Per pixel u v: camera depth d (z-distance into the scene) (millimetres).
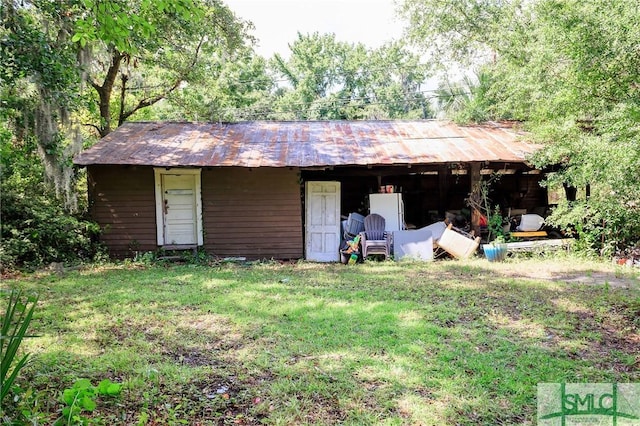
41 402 3076
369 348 4422
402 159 9773
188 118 17953
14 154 9164
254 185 10336
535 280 7562
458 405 3338
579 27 5562
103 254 9750
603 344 4680
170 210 10273
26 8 7770
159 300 6230
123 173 10062
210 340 4680
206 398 3398
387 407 3291
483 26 14117
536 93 7535
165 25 11719
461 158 9797
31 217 8922
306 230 10422
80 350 4301
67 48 8109
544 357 4254
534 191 13477
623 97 5734
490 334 4887
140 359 4098
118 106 15523
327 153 10141
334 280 7699
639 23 5121
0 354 2387
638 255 9211
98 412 3096
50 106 8492
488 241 10789
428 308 5812
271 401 3373
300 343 4547
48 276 7934
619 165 5496
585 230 9859
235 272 8508
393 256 10055
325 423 3086
